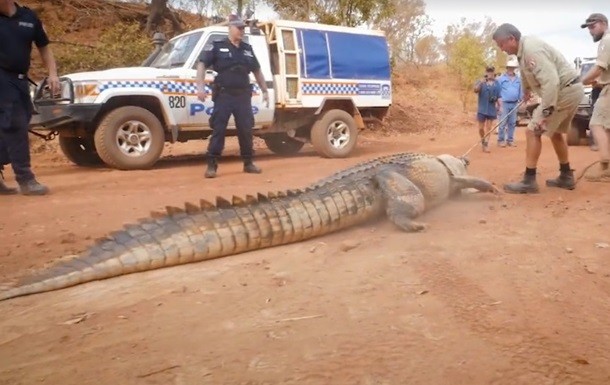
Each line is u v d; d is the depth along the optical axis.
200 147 14.96
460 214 5.85
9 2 6.79
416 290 3.58
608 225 5.27
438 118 23.58
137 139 10.04
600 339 2.85
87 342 2.97
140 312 3.35
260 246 4.56
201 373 2.58
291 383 2.47
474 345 2.79
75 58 16.31
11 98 7.03
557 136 7.03
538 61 6.38
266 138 13.81
